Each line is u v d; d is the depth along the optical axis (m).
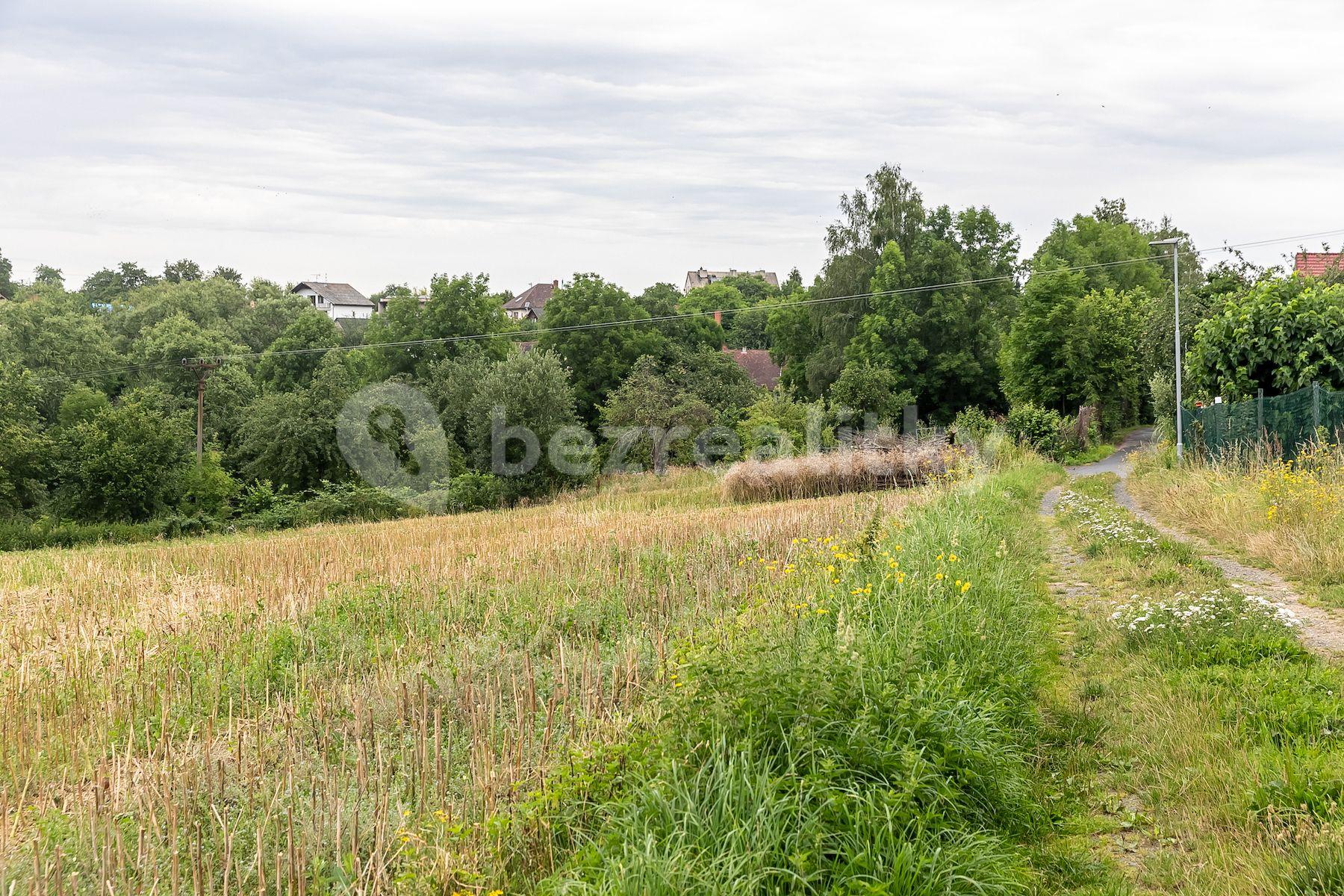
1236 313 18.42
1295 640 7.09
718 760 4.34
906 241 59.66
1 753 6.79
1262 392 17.83
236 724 7.21
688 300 99.31
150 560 18.86
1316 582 9.27
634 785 4.54
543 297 116.12
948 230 61.56
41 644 10.50
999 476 22.20
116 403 54.72
